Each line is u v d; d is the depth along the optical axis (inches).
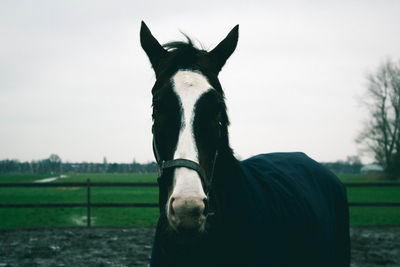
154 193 951.0
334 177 112.8
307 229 84.5
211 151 69.6
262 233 74.2
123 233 325.1
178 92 68.8
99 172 4156.0
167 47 83.4
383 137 1239.5
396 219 507.8
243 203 75.3
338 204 107.1
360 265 216.4
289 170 101.3
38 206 338.3
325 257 87.7
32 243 277.9
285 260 76.8
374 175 1396.4
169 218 60.2
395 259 231.0
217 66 79.3
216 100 69.7
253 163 101.6
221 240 70.7
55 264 213.9
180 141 65.4
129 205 343.9
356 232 340.5
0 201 753.6
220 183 75.4
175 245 69.5
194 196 58.6
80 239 295.1
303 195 90.8
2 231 333.4
